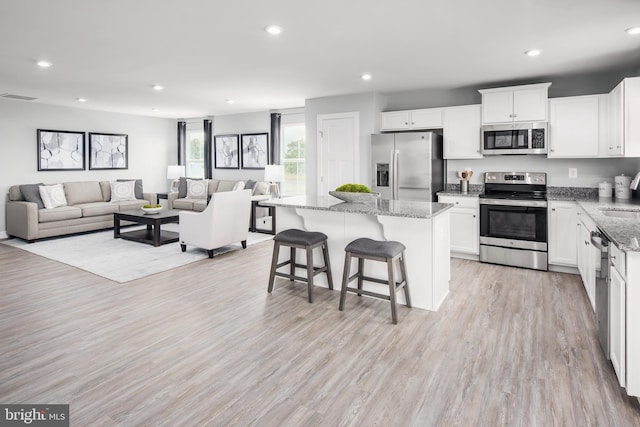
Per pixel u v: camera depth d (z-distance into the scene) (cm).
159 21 288
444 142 527
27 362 241
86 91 559
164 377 224
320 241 351
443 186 558
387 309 328
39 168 679
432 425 183
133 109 744
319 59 393
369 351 256
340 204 371
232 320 306
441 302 344
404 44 345
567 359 244
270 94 583
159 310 327
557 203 429
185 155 909
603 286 244
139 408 196
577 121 437
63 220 622
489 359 245
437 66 420
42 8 263
